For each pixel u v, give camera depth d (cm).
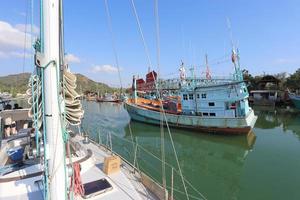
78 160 603
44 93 302
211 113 2552
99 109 5791
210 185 1216
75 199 437
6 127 820
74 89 356
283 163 1584
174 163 1616
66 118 354
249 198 1071
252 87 6594
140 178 586
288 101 5184
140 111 3148
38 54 289
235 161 1688
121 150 1811
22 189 471
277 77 6781
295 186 1184
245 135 2330
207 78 2741
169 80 3017
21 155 571
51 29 294
